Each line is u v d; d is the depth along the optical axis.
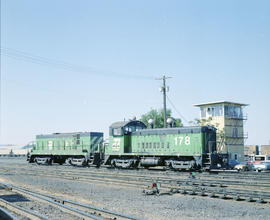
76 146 35.84
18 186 18.77
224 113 48.50
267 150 57.72
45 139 40.47
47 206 12.38
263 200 12.86
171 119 30.92
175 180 18.83
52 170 28.83
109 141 32.41
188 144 26.92
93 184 19.31
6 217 10.44
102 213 10.88
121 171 27.22
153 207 12.30
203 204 12.73
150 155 29.19
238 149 49.16
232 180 19.80
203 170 26.52
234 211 11.45
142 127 32.97
